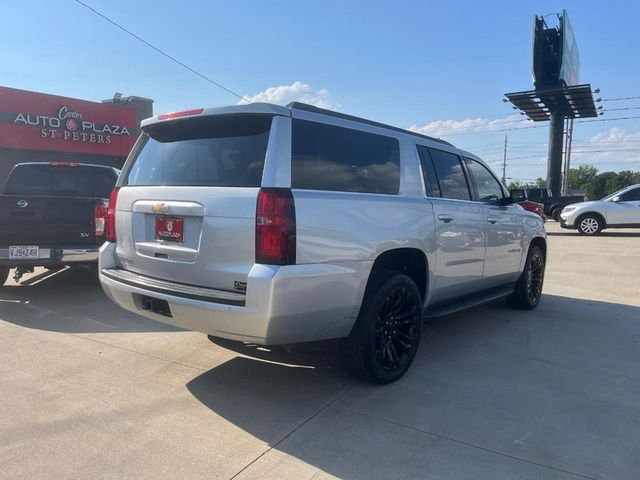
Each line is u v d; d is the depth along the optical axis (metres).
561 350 5.07
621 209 17.78
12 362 4.52
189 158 3.85
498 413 3.64
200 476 2.84
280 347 4.18
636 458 3.08
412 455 3.07
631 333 5.70
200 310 3.42
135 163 4.32
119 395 3.87
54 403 3.72
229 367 4.45
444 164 5.05
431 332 5.64
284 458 3.03
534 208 15.86
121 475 2.84
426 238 4.43
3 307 6.43
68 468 2.90
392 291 3.99
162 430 3.35
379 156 4.22
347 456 3.06
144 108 27.64
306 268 3.36
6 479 2.79
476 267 5.32
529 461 3.03
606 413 3.67
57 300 6.80
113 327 5.59
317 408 3.68
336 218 3.57
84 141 23.34
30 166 7.78
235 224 3.36
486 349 5.06
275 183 3.34
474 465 2.97
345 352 3.94
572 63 41.41
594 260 11.70
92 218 6.74
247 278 3.27
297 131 3.59
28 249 6.47
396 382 4.17
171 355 4.73
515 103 41.31
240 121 3.67
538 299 6.91
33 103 21.70
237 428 3.38
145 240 3.97
